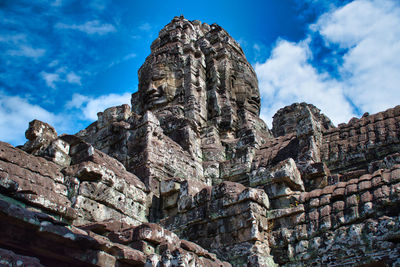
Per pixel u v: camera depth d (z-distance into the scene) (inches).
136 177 537.3
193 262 288.5
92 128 700.0
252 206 410.3
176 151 652.1
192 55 965.2
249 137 743.1
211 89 942.4
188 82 913.5
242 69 1003.3
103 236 314.0
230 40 1058.1
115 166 514.9
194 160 689.6
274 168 457.7
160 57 967.6
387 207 361.4
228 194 432.1
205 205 446.3
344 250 359.3
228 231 414.0
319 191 423.8
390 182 375.9
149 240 315.9
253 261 371.6
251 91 989.8
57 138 485.1
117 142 636.1
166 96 908.6
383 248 338.6
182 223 456.1
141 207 498.9
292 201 431.5
